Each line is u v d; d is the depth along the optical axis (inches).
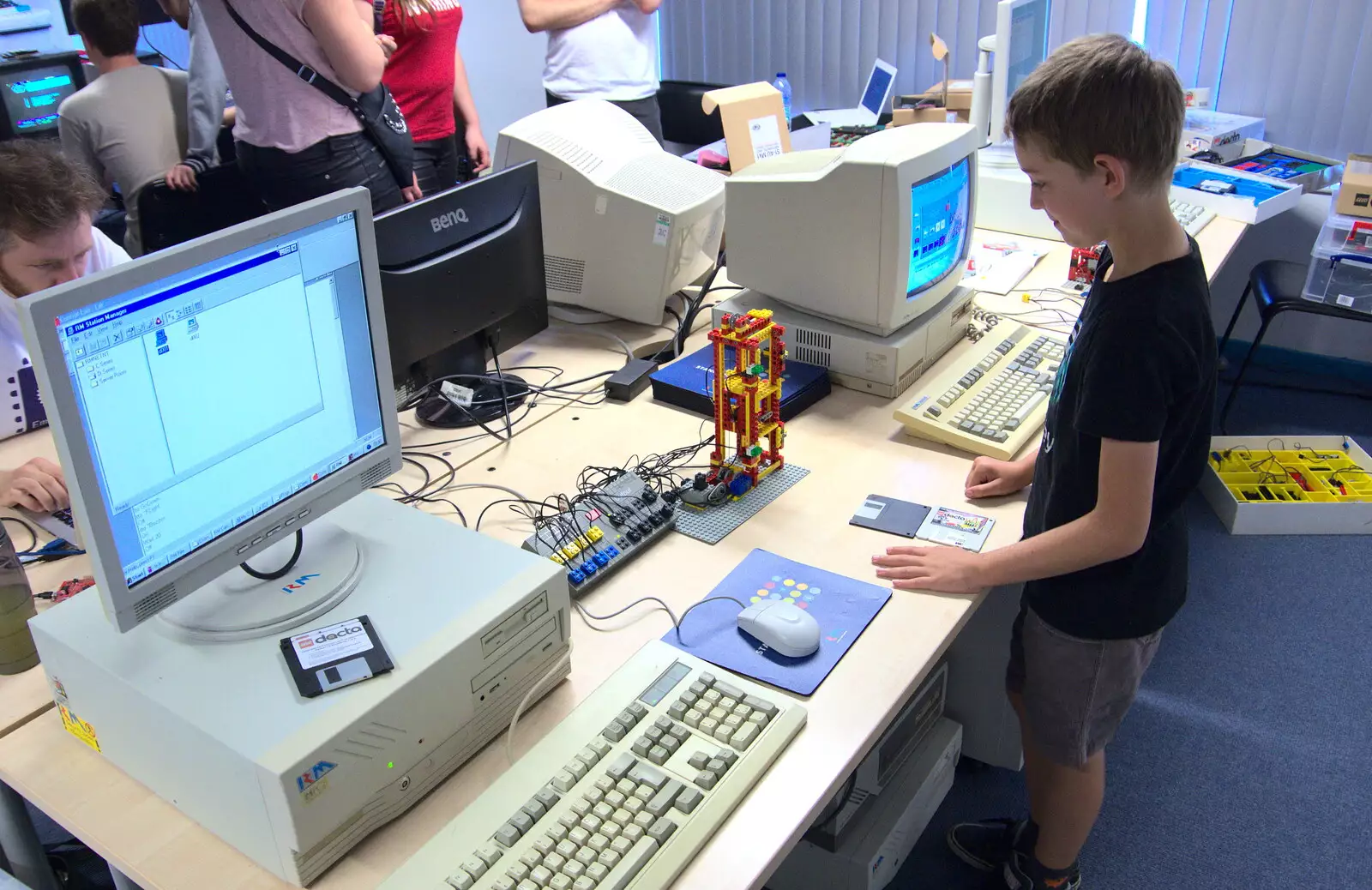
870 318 71.3
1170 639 93.0
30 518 61.9
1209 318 46.5
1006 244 102.0
